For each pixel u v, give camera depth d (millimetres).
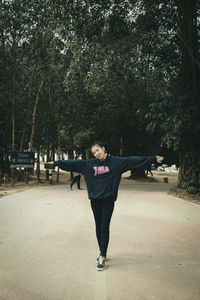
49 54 19312
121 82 21688
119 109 26266
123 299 3426
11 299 3410
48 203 11094
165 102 14203
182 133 14156
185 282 3912
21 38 18938
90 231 6652
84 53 15602
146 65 18078
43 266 4457
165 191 16750
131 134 29875
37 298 3439
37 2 17359
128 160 4508
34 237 6105
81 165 4617
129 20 15141
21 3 17578
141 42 16516
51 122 25391
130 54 16344
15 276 4074
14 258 4801
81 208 9953
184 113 13922
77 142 27797
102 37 14508
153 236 6281
